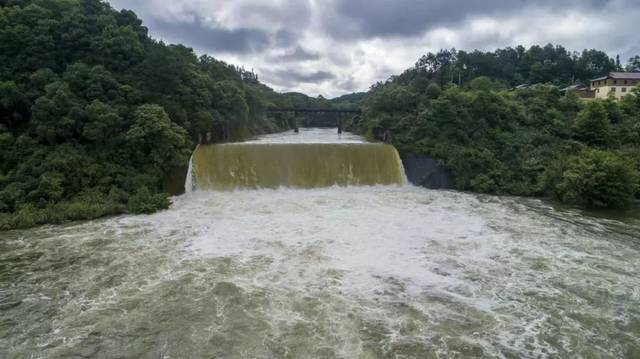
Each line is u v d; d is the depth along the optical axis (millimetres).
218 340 14328
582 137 46406
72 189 30500
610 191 32688
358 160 42406
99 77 35500
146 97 38094
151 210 29844
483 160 42125
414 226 27562
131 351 13703
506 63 112125
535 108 51594
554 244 24312
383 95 58219
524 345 14195
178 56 45125
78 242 23672
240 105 56688
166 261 21078
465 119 46719
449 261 21500
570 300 17391
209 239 24469
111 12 45938
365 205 33438
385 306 16688
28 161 30594
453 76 92188
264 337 14516
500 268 20656
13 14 37562
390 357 13438
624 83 88875
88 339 14328
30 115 34906
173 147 35031
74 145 33188
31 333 14664
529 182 40094
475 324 15461
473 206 33812
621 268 20766
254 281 18859
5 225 25547
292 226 27156
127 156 33688
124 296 17344
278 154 40812
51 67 36906
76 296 17344
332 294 17672
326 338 14469
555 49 129750
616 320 15852
